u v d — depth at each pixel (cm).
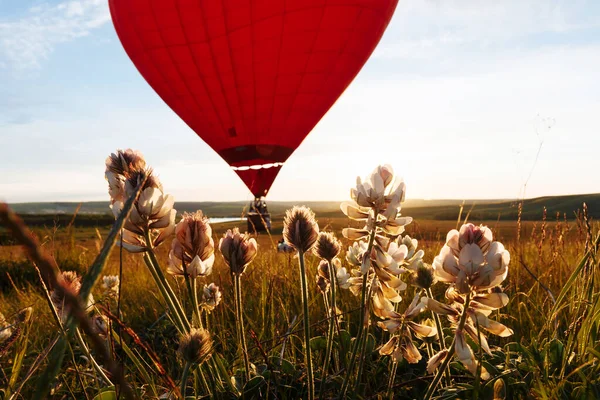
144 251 159
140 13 952
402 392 213
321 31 969
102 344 57
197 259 164
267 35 959
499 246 143
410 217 175
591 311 213
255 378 195
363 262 178
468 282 140
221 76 1010
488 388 168
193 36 959
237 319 201
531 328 281
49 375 71
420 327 188
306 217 192
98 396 175
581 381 192
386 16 1024
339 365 251
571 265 407
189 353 143
